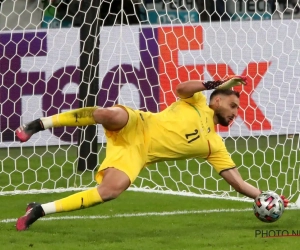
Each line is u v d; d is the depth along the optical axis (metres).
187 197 27.12
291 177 30.98
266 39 35.47
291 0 41.28
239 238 20.08
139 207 25.12
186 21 41.75
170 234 20.73
